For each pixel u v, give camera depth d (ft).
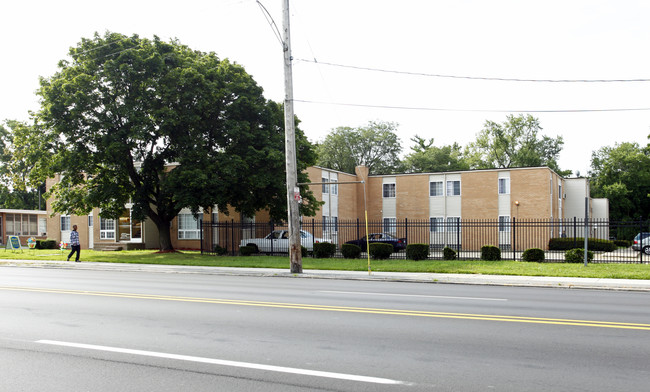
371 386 16.62
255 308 32.17
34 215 166.81
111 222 126.93
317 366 18.92
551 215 123.85
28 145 96.07
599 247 108.99
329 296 38.68
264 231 109.81
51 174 92.73
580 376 17.67
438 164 218.79
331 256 83.46
